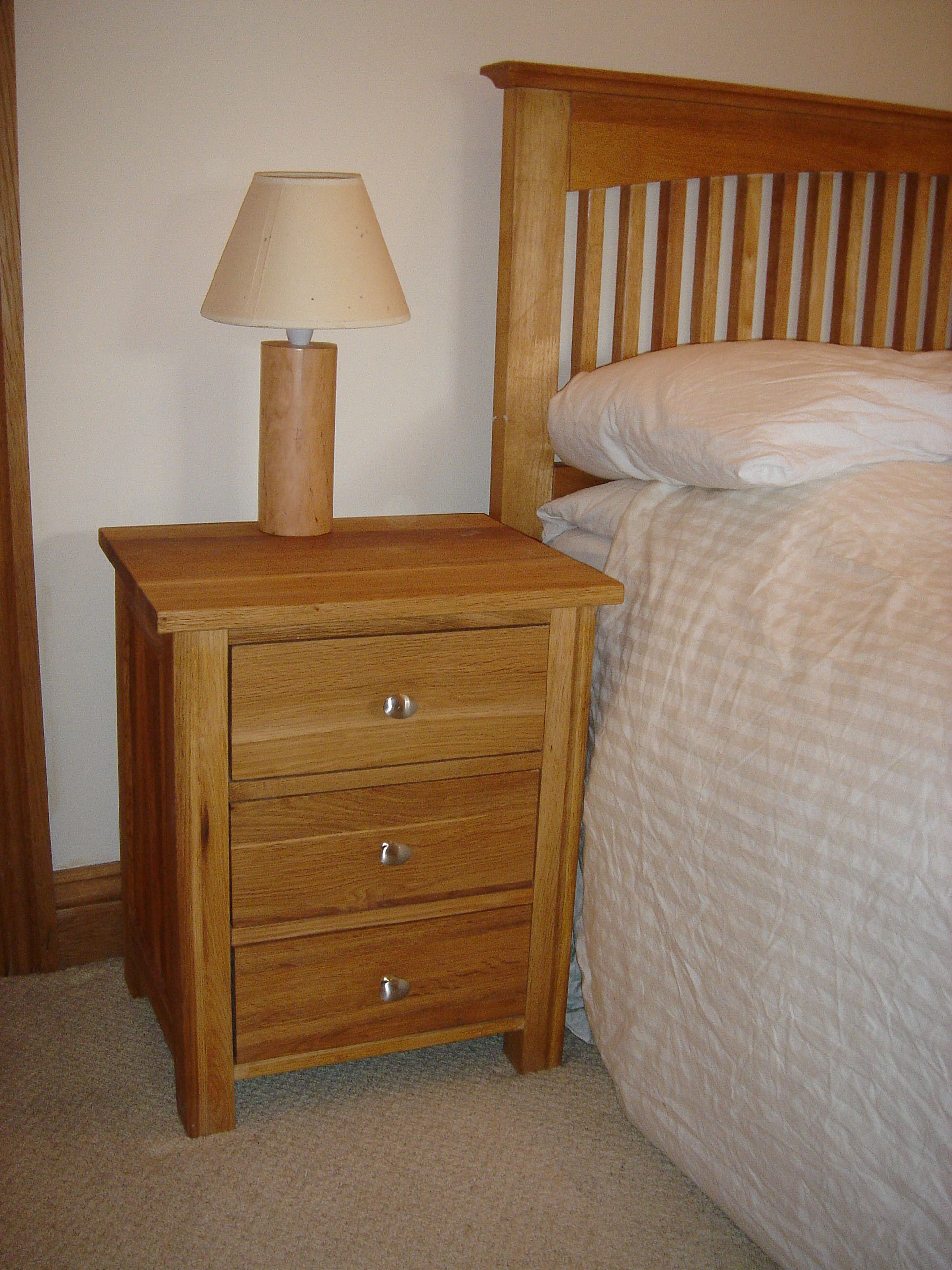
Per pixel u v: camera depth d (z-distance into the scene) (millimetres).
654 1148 1343
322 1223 1204
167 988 1344
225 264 1305
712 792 1196
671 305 1696
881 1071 998
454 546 1449
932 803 984
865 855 1022
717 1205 1246
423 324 1637
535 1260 1172
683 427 1376
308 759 1217
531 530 1700
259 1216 1209
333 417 1440
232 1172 1270
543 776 1337
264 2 1440
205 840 1195
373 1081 1433
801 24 1738
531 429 1646
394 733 1248
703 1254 1193
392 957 1332
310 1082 1425
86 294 1452
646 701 1314
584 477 1721
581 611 1296
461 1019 1396
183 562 1307
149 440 1535
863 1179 1012
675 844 1247
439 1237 1194
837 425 1339
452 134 1578
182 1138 1314
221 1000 1264
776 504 1327
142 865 1432
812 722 1109
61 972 1626
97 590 1560
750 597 1251
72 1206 1209
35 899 1595
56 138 1388
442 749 1278
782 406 1352
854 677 1097
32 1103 1357
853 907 1029
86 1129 1322
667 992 1265
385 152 1551
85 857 1651
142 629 1280
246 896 1237
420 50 1532
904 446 1398
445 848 1316
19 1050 1452
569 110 1532
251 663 1161
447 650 1245
